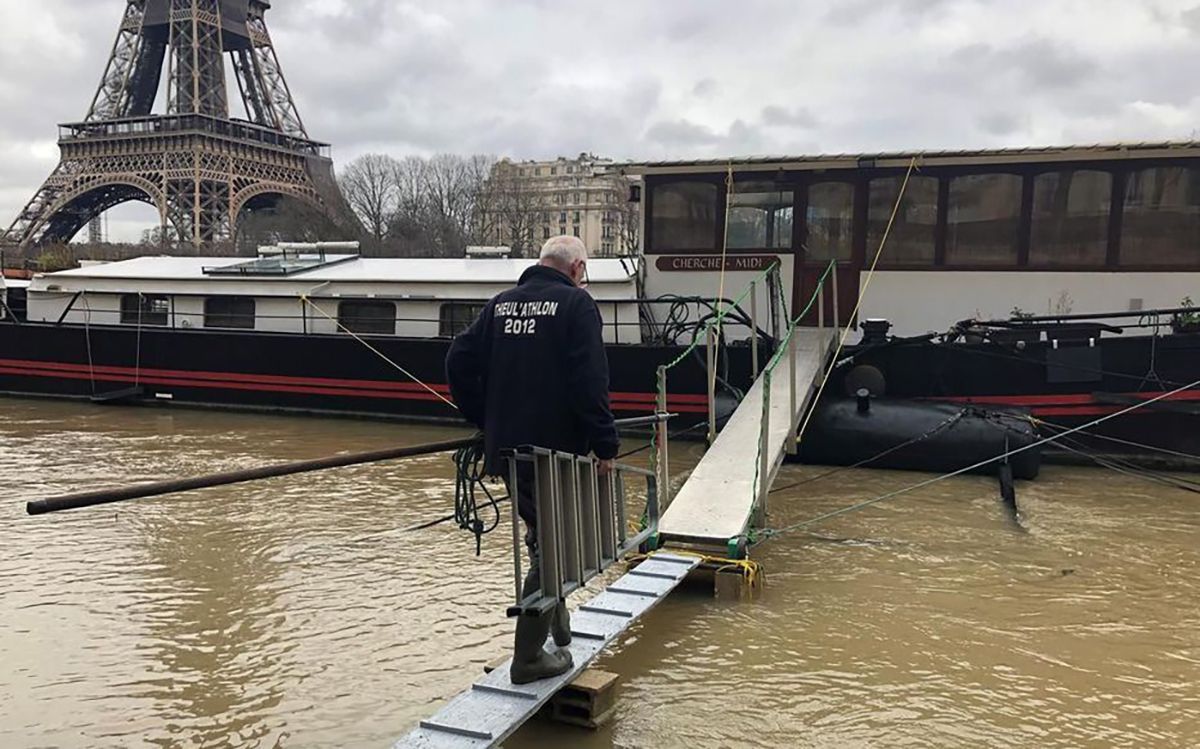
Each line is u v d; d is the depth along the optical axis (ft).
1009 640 18.89
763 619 20.10
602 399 13.30
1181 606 20.92
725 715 15.48
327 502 30.91
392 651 18.31
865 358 39.68
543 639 14.53
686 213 43.55
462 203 259.39
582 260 14.65
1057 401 37.32
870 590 22.04
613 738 14.69
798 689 16.52
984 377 38.27
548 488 13.67
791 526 27.94
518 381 13.69
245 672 17.28
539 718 15.42
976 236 40.45
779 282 39.24
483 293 47.62
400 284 48.83
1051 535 26.86
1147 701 16.10
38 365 55.88
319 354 49.19
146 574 23.13
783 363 37.04
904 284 41.24
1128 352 36.11
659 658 17.98
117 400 54.39
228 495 31.81
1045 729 15.02
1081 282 39.29
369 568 23.72
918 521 28.53
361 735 14.87
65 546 25.50
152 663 17.67
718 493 25.55
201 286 52.70
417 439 43.37
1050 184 39.47
